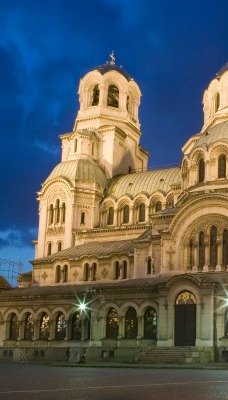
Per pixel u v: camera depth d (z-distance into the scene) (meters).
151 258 66.75
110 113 97.12
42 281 78.50
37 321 68.31
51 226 86.50
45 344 66.44
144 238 68.75
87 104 98.56
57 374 31.42
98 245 78.75
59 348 59.59
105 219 85.88
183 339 54.16
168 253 62.94
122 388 21.55
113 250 74.50
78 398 17.33
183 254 62.44
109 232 82.38
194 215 62.12
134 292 59.50
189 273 60.03
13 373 32.69
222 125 70.62
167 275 62.31
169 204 81.31
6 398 17.02
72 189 85.19
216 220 60.88
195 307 54.19
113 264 72.69
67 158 93.25
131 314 59.94
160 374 32.75
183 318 54.62
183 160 71.06
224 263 60.00
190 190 67.38
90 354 55.59
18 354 61.81
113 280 72.12
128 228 80.94
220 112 81.44
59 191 86.81
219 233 60.50
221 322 52.62
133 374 32.34
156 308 57.56
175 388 21.88
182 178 71.31
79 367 43.09
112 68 100.25
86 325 64.50
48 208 87.50
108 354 55.09
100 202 86.94
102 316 61.38
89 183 86.69
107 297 61.53
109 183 90.19
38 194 88.88
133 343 57.88
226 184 64.88
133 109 101.62
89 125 97.12
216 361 50.78
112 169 91.88
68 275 76.25
